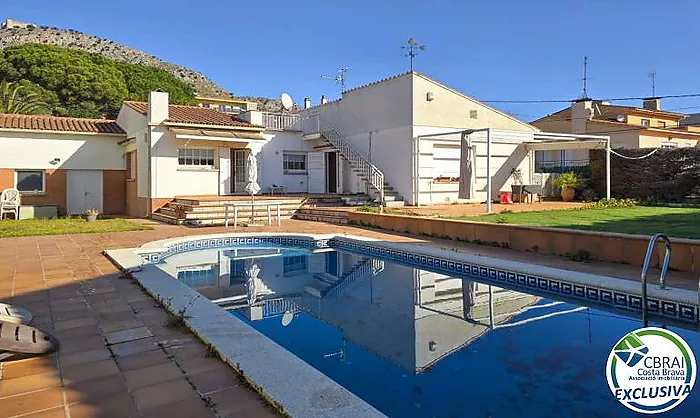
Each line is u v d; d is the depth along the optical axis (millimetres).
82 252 10117
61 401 3182
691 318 5391
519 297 7148
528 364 4379
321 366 4410
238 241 13164
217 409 3043
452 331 5480
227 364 3797
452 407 3523
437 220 12422
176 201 19312
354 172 22797
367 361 4535
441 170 20859
